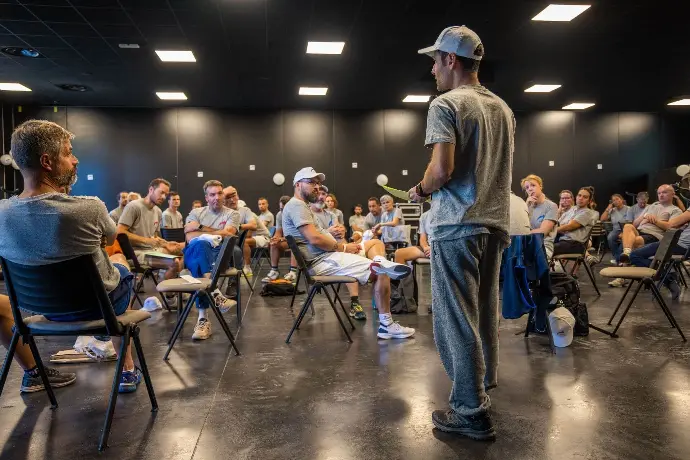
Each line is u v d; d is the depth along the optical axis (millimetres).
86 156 12258
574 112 13547
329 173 13023
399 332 3510
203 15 7047
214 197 5195
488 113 1793
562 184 13547
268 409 2160
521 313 3100
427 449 1749
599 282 6508
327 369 2768
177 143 12586
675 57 9164
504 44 8398
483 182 1765
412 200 1917
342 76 10141
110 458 1709
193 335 3551
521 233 3447
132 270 4352
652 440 1792
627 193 12812
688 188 6746
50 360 2934
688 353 3008
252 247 8094
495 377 1992
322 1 6656
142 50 8461
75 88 10711
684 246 5336
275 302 5258
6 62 8984
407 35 7910
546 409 2113
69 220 1801
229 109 12742
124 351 1922
